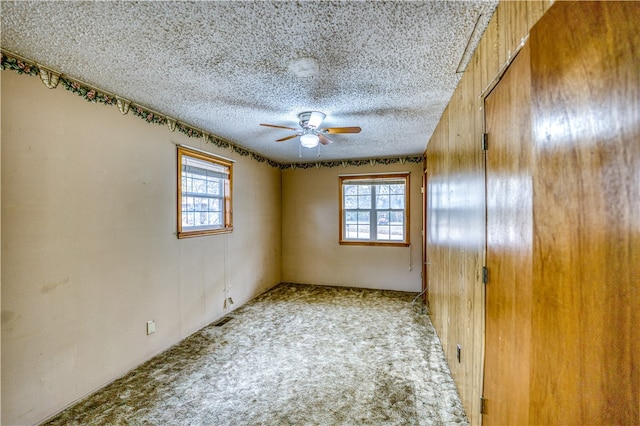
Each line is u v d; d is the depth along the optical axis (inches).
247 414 74.7
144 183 102.5
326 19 56.7
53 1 50.4
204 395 82.6
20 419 68.0
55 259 75.4
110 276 89.8
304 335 123.3
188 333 122.9
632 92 28.1
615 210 29.5
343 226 209.3
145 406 77.8
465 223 74.7
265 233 194.2
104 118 88.7
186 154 122.4
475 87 66.7
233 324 135.9
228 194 153.0
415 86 86.8
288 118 117.0
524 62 42.6
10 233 66.7
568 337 33.7
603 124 30.0
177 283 117.3
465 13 55.1
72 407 77.4
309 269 214.2
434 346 112.0
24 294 69.1
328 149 173.0
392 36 62.4
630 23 28.3
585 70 31.4
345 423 71.3
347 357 104.0
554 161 35.0
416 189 190.9
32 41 63.1
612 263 29.9
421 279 189.9
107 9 52.9
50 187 74.5
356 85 86.4
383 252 198.5
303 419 72.9
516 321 45.9
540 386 37.8
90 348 83.6
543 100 36.4
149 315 103.8
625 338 29.5
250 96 94.7
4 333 65.6
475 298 66.2
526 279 42.3
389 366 97.6
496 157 53.7
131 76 80.1
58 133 76.6
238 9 53.5
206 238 135.1
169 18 56.0
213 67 75.7
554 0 35.3
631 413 29.4
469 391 70.7
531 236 40.5
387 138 147.3
